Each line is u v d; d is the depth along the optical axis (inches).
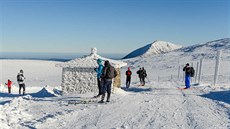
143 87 946.1
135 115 374.3
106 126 311.1
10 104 444.1
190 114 394.0
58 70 3772.1
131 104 457.1
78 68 679.7
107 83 457.4
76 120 336.2
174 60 5103.3
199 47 7130.9
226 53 5270.7
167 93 683.4
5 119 326.0
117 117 357.7
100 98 508.7
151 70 3676.2
